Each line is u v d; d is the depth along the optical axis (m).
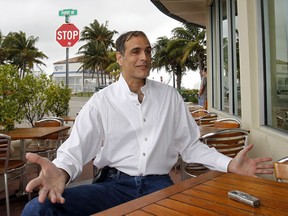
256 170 1.73
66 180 1.57
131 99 1.98
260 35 3.88
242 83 4.21
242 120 4.25
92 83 57.53
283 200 1.27
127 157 1.96
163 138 2.01
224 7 6.73
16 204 3.52
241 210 1.18
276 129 3.57
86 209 1.68
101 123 1.97
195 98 19.58
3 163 3.42
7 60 50.34
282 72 3.51
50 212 1.47
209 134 3.04
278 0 3.58
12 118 4.08
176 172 4.53
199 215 1.15
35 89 6.18
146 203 1.27
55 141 4.89
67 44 7.08
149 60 2.02
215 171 1.68
